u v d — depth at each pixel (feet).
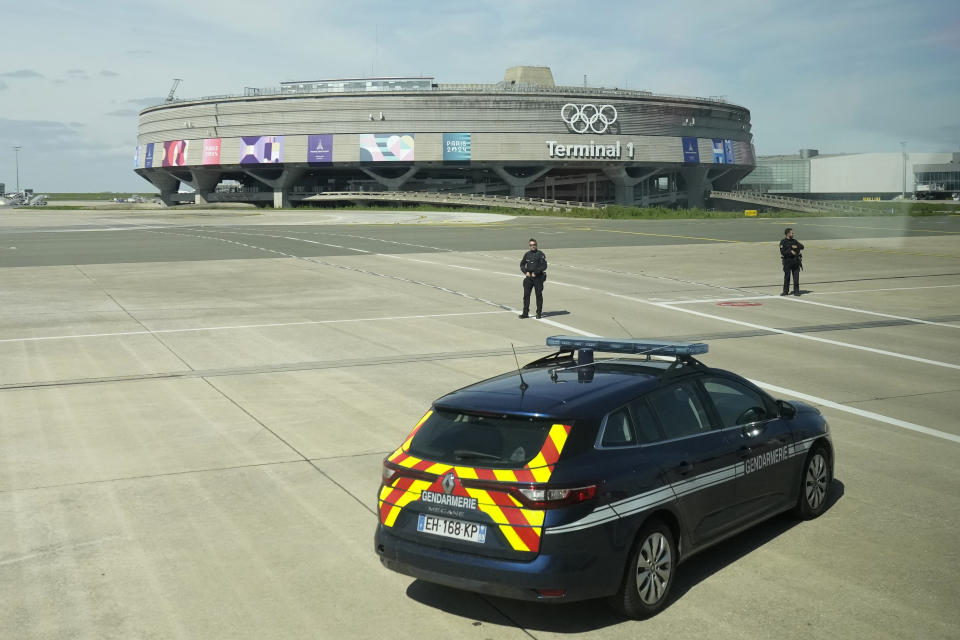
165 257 134.00
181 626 18.92
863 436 35.01
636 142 468.34
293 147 460.96
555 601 17.43
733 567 21.65
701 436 20.98
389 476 19.43
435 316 73.67
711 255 134.51
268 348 58.23
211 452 33.37
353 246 156.04
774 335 63.16
